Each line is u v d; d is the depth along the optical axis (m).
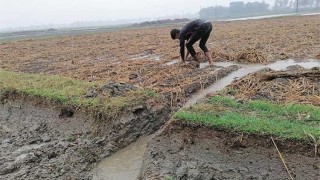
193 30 10.49
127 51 16.62
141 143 6.45
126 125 6.59
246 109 6.09
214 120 5.52
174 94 8.01
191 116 5.70
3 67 13.34
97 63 13.25
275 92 7.32
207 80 9.12
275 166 4.74
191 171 5.06
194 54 10.99
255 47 15.09
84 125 6.86
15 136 7.09
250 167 4.86
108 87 7.77
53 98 7.65
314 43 15.52
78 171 5.64
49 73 11.43
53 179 5.43
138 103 7.01
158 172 5.15
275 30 23.62
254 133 5.12
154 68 11.23
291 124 5.22
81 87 8.26
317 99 6.58
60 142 6.53
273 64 11.38
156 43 19.66
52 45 22.34
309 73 8.15
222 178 4.85
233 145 5.14
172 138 5.60
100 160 5.97
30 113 7.82
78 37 28.98
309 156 4.66
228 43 17.33
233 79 9.38
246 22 40.53
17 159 6.12
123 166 5.73
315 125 5.19
